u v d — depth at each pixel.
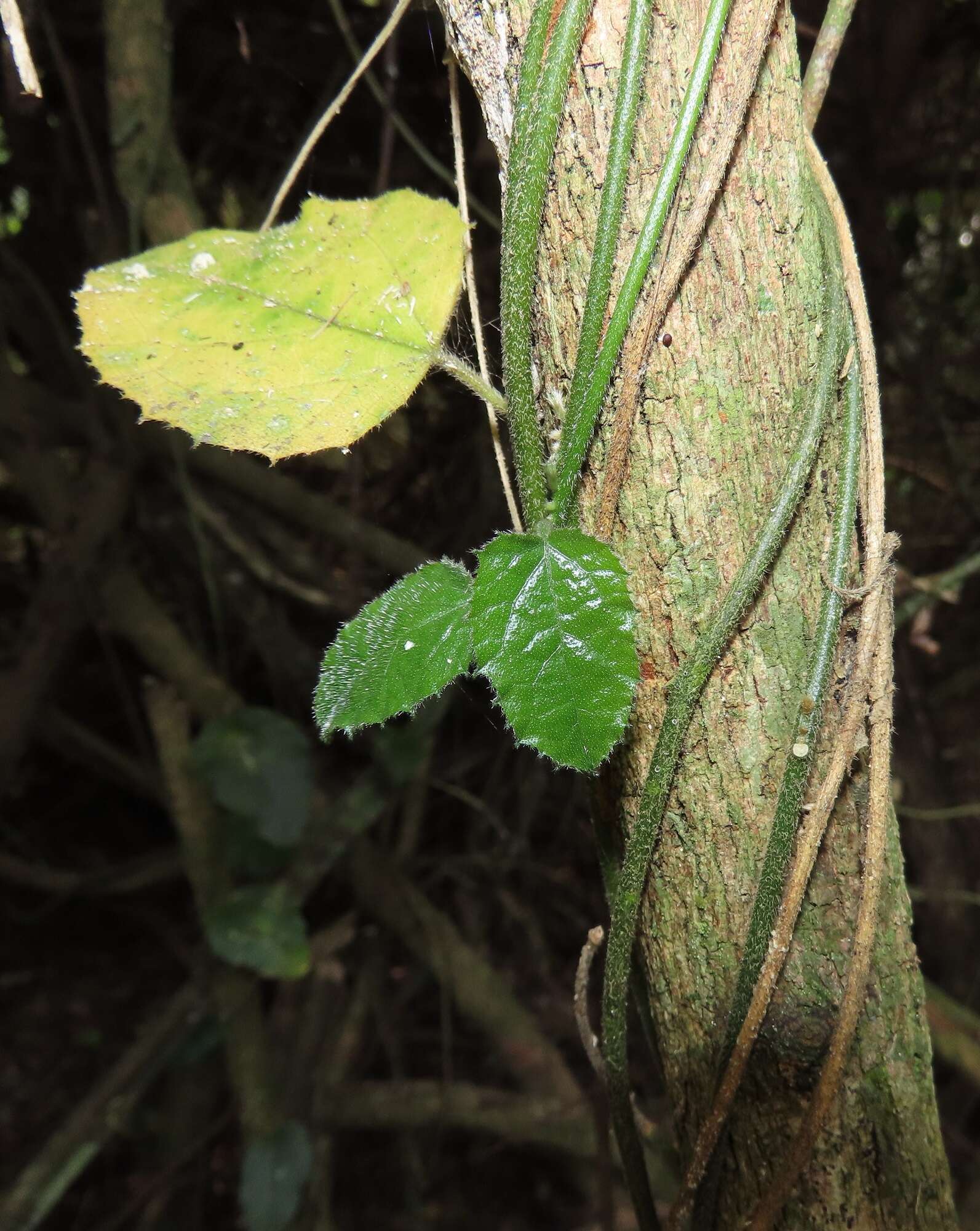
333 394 0.27
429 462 0.91
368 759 1.08
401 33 0.80
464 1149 1.03
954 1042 0.82
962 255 0.98
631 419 0.26
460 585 0.26
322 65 0.85
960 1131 0.86
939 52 0.90
